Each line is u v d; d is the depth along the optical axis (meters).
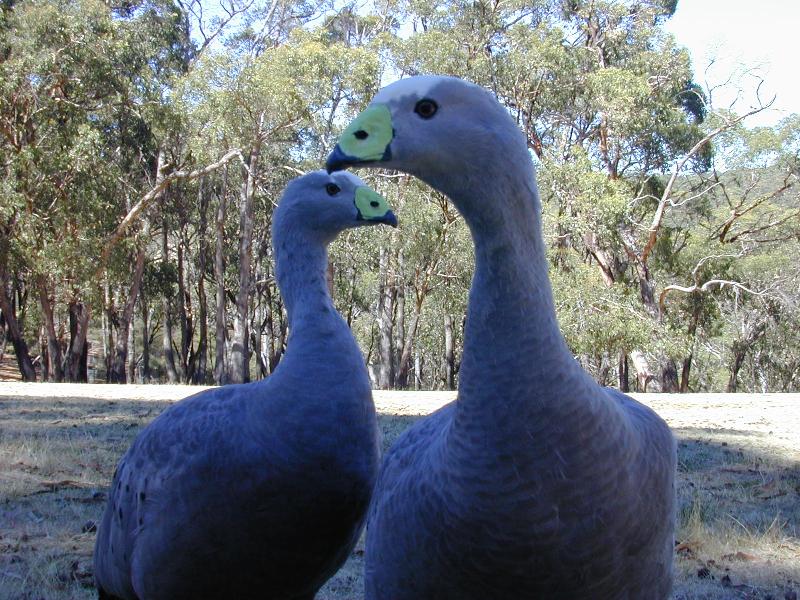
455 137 0.73
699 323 11.58
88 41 9.14
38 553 1.56
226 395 1.13
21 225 8.92
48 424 3.03
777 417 3.93
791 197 11.31
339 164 0.74
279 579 1.12
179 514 1.08
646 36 10.87
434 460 0.78
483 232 0.74
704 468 2.43
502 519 0.74
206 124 9.69
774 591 1.46
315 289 1.16
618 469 0.74
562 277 8.93
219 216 11.10
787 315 11.16
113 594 1.22
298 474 1.07
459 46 10.35
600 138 10.77
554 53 9.69
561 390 0.72
